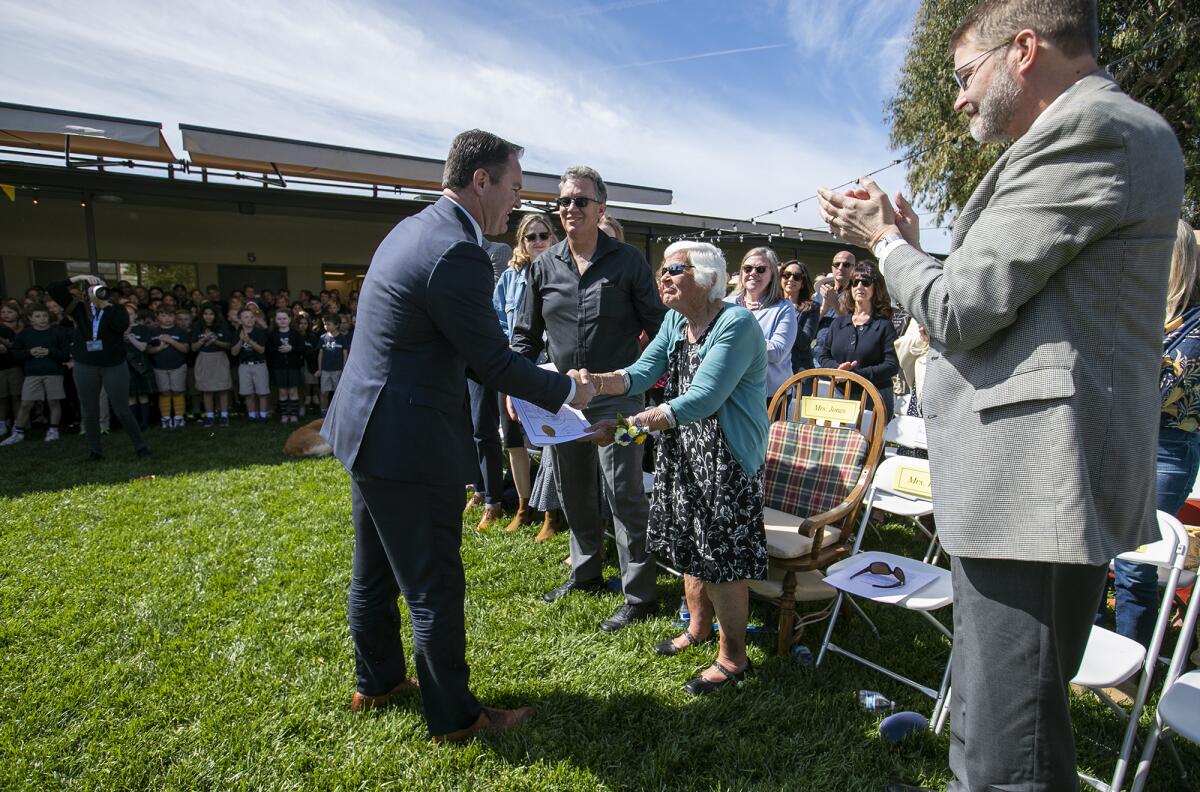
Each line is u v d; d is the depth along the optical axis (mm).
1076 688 2385
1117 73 9680
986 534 1234
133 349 7734
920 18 11492
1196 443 2291
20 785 1883
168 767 1976
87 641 2689
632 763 2018
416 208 10547
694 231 13211
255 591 3148
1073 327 1162
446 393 1913
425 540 1920
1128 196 1093
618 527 2896
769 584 2787
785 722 2199
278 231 11859
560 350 3039
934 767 1978
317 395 9617
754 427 2268
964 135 10516
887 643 2752
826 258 18031
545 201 11383
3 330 7430
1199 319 2221
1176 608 2855
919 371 4426
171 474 5516
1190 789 1928
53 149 8820
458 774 1950
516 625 2852
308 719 2189
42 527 4074
